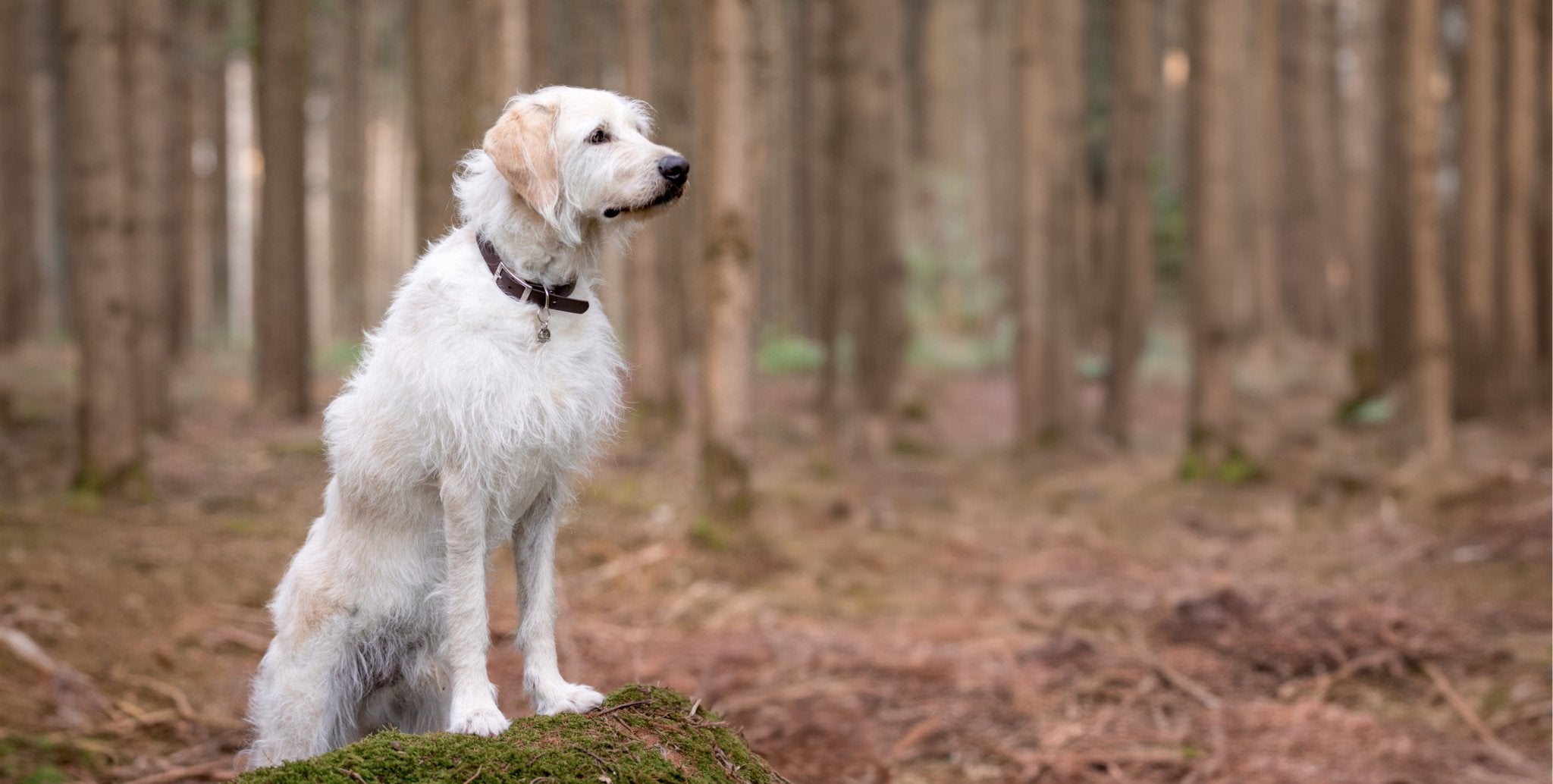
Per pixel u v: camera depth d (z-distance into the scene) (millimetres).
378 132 27031
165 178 12750
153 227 12000
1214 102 11922
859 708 5691
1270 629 6719
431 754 2838
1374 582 7824
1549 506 8641
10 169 17312
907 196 26719
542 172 3051
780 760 5074
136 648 5965
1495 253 13859
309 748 3277
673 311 14508
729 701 5711
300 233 13867
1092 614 7398
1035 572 8531
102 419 8750
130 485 8805
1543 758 5055
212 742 4941
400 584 3252
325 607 3242
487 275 3092
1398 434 13320
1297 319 24000
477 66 8891
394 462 3137
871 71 14078
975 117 29203
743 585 8039
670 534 8867
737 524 8812
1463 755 5062
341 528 3248
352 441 3191
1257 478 11844
